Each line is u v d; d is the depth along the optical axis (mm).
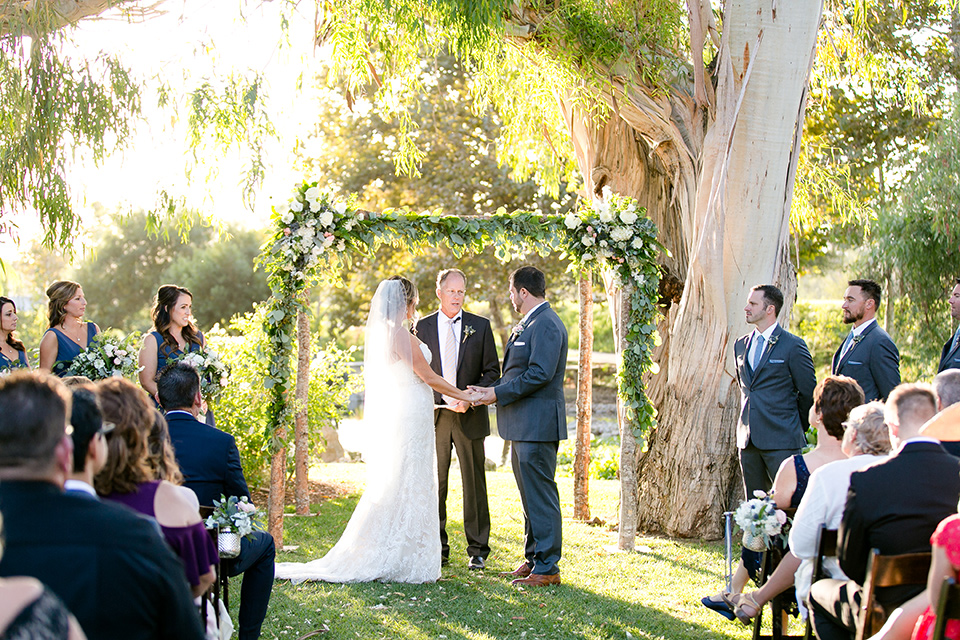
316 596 4805
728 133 6312
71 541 1783
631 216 6117
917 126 13180
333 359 9109
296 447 7379
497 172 18141
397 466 5230
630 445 6289
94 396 2154
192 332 5910
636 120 7000
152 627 1856
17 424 1787
